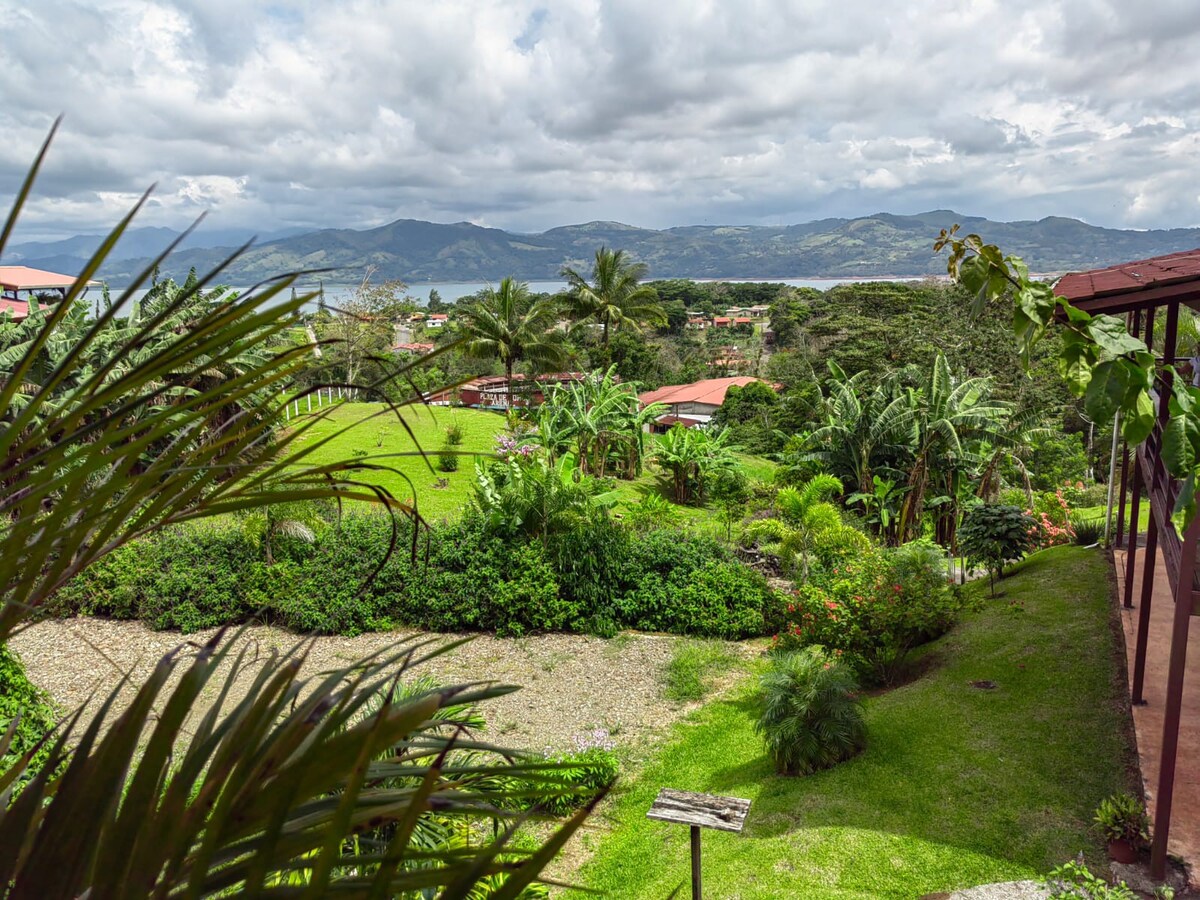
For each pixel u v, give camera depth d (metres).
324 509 16.78
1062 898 5.60
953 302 36.28
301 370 0.92
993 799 7.32
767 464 33.59
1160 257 8.67
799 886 6.54
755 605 15.21
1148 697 8.43
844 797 7.85
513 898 0.78
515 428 31.03
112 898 0.78
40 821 0.86
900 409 22.03
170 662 0.95
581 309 51.28
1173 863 5.92
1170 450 3.01
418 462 25.11
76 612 15.70
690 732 11.15
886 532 22.61
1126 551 13.65
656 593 15.44
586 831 8.84
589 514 16.97
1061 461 31.03
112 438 0.79
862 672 11.16
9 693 9.12
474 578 15.30
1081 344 2.78
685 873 7.20
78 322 16.06
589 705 12.23
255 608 15.14
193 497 0.86
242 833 0.83
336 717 0.90
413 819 0.77
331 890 0.80
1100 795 7.08
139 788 0.83
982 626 11.48
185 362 0.78
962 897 6.05
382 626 15.16
